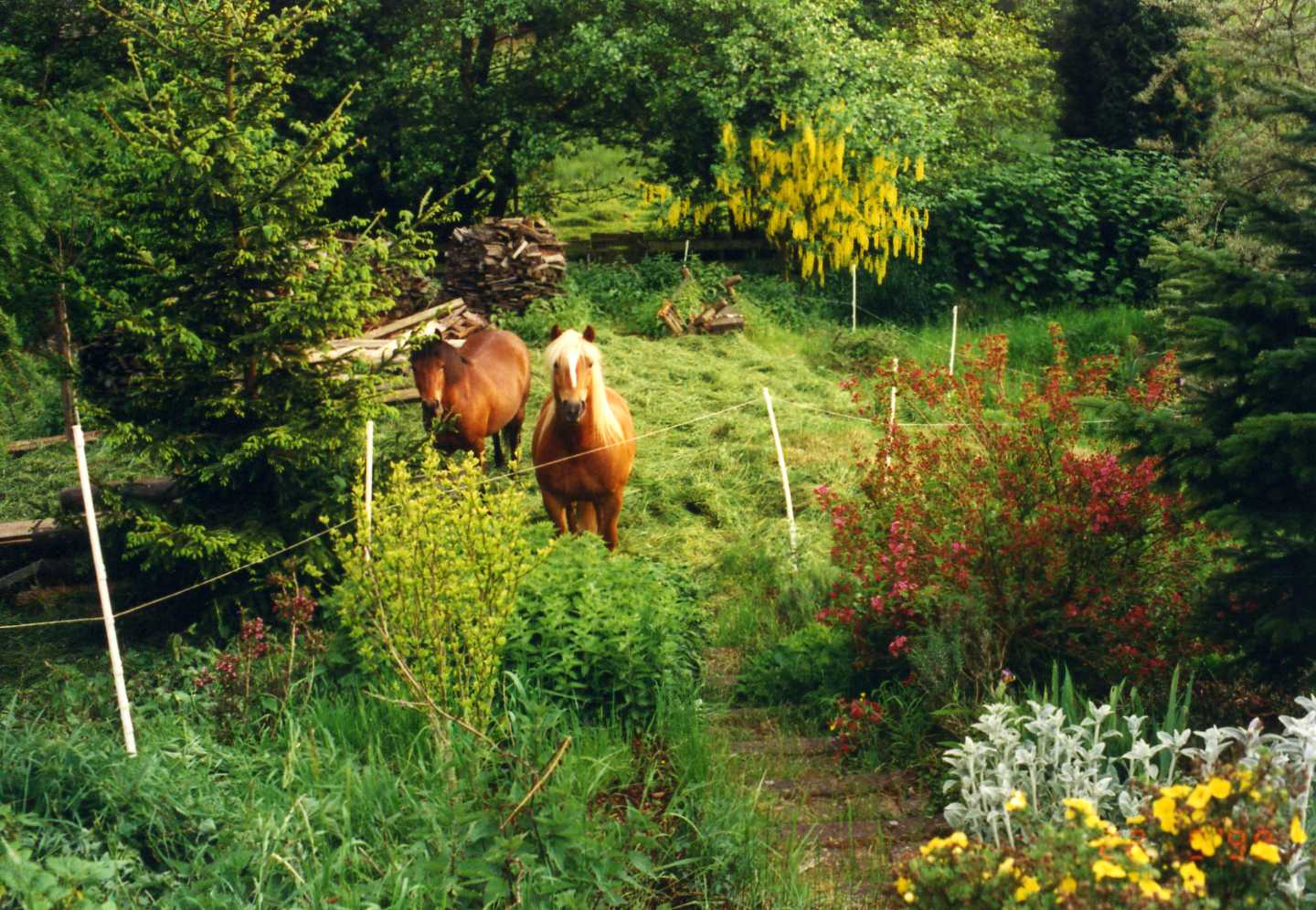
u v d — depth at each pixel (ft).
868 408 27.63
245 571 27.22
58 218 29.89
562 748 15.81
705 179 63.77
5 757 16.72
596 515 31.32
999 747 16.79
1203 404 20.48
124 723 19.12
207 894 14.73
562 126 63.00
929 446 25.40
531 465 39.75
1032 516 23.63
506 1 60.08
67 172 29.81
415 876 15.40
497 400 35.37
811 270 60.80
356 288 27.04
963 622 21.79
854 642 24.04
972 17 77.87
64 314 38.29
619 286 56.24
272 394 27.40
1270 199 20.58
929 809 19.06
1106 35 71.20
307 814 16.29
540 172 66.49
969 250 62.34
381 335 48.34
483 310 52.80
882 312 59.72
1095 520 21.95
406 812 17.31
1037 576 22.74
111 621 19.71
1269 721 20.33
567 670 21.75
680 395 44.39
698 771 19.48
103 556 28.81
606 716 21.94
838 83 59.57
